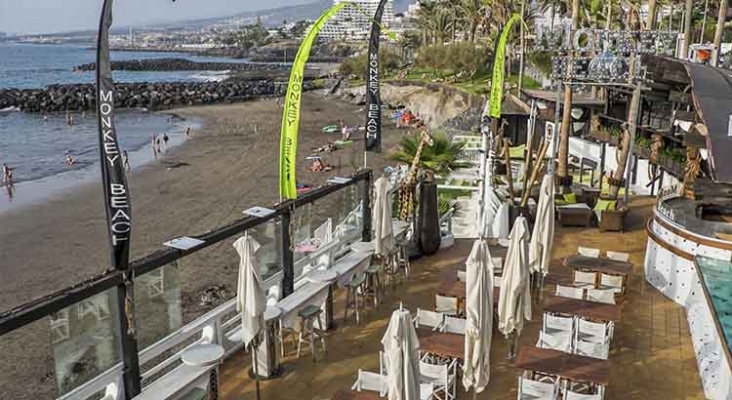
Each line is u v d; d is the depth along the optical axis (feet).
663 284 45.65
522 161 89.40
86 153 172.45
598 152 98.32
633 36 62.90
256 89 359.25
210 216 104.37
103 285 25.80
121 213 26.23
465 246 55.52
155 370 29.17
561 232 60.95
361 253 43.37
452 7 329.52
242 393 32.14
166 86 352.90
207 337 33.78
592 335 34.83
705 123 38.68
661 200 48.57
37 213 107.96
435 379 29.94
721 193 51.98
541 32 73.46
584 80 63.10
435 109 242.99
